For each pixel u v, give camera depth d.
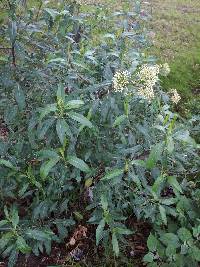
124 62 2.96
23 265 2.80
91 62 2.88
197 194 3.12
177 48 5.97
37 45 2.70
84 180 3.01
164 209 2.71
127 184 2.79
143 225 3.11
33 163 2.80
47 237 2.46
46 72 2.67
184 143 2.78
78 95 2.64
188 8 7.68
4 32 2.69
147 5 7.44
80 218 2.92
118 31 3.12
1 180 2.73
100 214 2.69
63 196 3.00
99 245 2.91
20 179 2.70
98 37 4.04
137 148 2.46
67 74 2.64
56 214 2.90
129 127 2.65
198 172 3.34
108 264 2.80
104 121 2.63
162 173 2.55
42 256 2.87
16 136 2.75
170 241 2.79
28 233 2.45
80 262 2.81
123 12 3.42
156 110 2.90
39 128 2.29
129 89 2.59
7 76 2.53
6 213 2.54
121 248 2.89
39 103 2.67
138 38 3.30
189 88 5.07
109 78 2.71
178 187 2.45
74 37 3.20
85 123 2.16
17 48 2.51
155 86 3.35
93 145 2.74
